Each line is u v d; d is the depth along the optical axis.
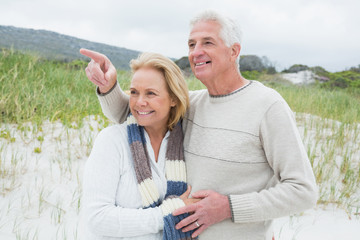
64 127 4.47
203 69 1.80
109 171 1.68
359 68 19.08
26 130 4.20
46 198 3.14
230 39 1.76
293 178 1.59
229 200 1.64
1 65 5.93
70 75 6.76
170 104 1.85
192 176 1.81
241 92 1.78
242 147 1.69
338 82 15.34
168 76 1.76
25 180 3.31
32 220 2.87
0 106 4.39
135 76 1.74
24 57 6.72
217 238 1.72
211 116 1.83
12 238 2.63
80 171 3.62
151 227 1.61
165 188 1.78
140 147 1.74
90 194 1.64
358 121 5.83
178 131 1.91
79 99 5.52
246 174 1.72
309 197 1.58
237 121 1.72
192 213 1.68
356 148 4.68
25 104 4.57
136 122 1.83
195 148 1.83
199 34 1.78
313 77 15.98
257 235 1.75
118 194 1.71
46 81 6.02
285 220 3.28
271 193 1.61
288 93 8.16
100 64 1.86
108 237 1.67
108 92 1.87
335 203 3.55
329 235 3.04
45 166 3.58
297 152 1.60
